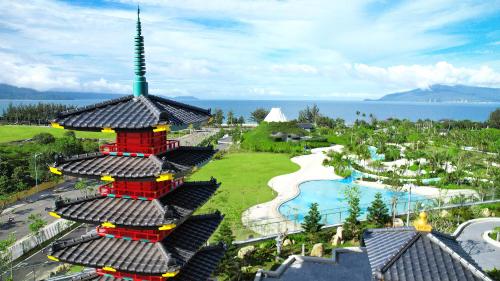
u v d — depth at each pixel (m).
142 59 20.36
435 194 73.94
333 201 71.31
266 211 62.41
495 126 188.62
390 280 21.09
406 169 91.69
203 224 23.45
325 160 104.44
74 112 18.89
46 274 43.88
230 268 38.97
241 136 153.12
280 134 145.62
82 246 19.62
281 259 43.31
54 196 76.00
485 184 72.38
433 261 22.09
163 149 20.69
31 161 82.94
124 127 17.91
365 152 101.94
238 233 51.97
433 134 145.00
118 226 18.38
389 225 53.25
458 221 55.81
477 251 45.47
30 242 52.03
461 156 90.94
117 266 18.17
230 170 97.50
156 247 19.44
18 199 73.50
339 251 44.78
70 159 19.16
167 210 18.03
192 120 20.66
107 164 19.16
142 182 19.72
